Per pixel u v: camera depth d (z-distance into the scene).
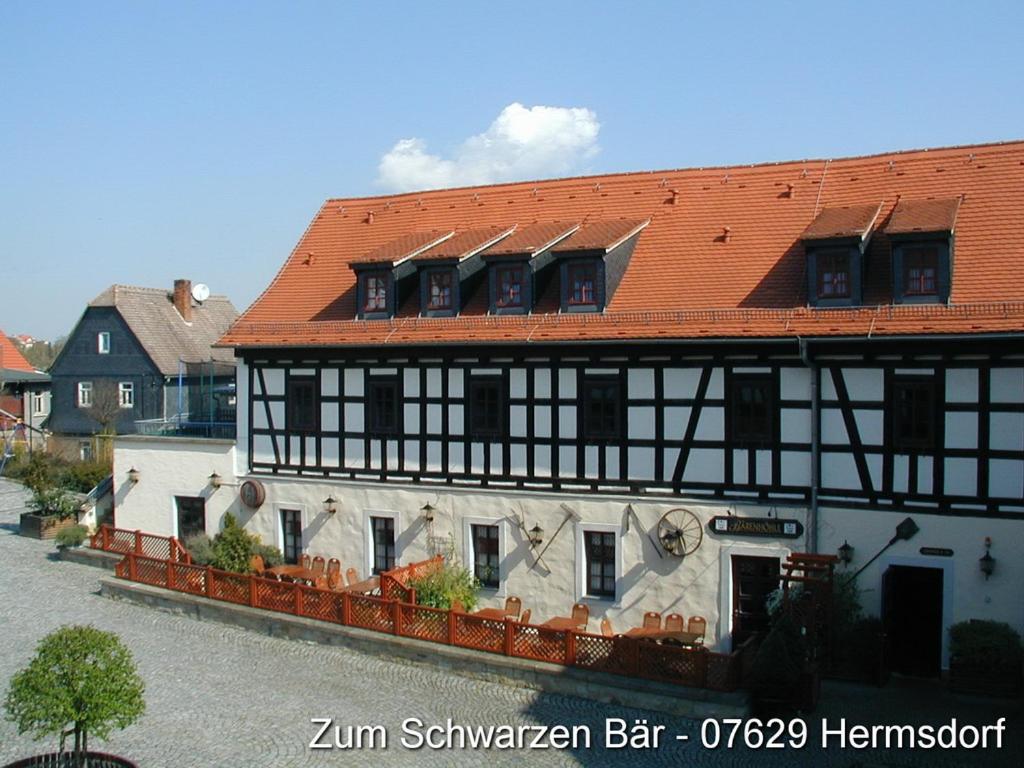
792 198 21.06
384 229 25.73
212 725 15.91
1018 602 16.56
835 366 17.77
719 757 14.41
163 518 26.48
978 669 16.27
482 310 21.75
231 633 21.00
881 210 19.66
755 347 18.31
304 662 19.05
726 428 18.69
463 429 21.36
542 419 20.44
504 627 17.98
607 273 20.22
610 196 23.31
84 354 47.53
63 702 12.84
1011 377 16.52
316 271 25.36
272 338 23.44
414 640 18.98
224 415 29.88
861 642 16.97
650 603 19.42
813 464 17.92
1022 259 17.52
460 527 21.45
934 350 16.95
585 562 20.19
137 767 14.05
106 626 21.42
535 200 24.30
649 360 19.30
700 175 22.75
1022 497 16.50
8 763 14.42
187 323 49.56
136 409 46.38
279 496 23.98
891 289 17.86
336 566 22.94
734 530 18.59
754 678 15.61
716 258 20.34
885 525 17.45
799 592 16.97
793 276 19.17
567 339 19.67
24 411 58.88
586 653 17.14
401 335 21.69
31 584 24.98
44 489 31.39
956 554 16.97
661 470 19.30
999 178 19.34
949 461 16.98
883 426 17.45
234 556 23.11
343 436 22.97
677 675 16.31
